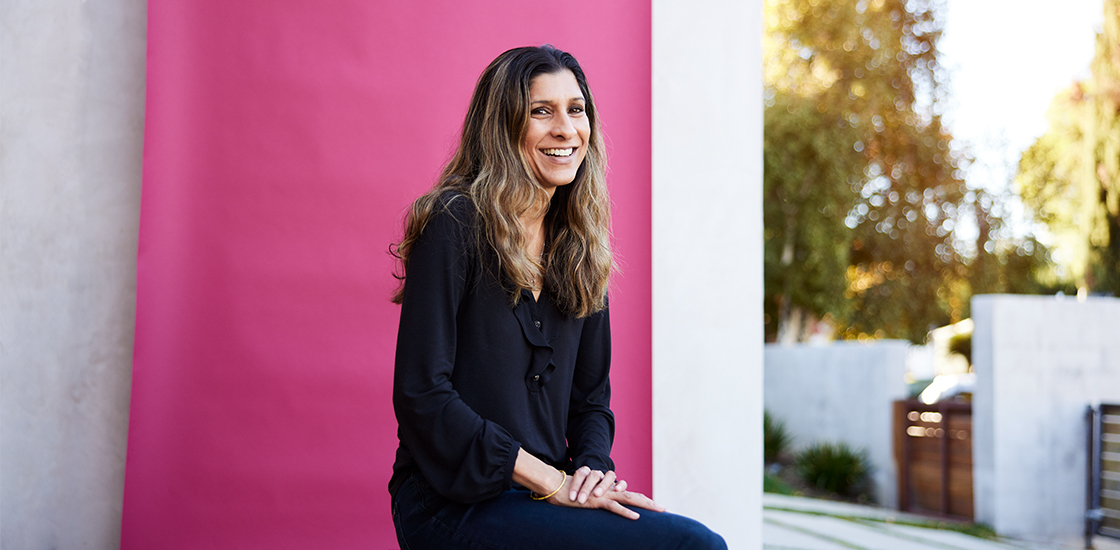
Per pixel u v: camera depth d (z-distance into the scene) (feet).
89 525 7.28
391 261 7.40
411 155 7.45
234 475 7.09
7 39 7.55
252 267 7.23
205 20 7.35
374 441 7.28
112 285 7.48
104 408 7.37
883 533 15.78
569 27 7.61
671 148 7.60
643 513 3.87
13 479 7.23
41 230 7.43
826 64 36.78
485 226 4.22
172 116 7.25
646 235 7.57
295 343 7.24
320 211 7.34
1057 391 17.70
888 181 37.63
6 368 7.30
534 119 4.40
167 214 7.19
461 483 3.77
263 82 7.36
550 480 3.92
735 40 7.75
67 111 7.53
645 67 7.68
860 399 24.98
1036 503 17.29
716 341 7.53
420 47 7.51
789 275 36.68
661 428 7.42
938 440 20.27
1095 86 35.17
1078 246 36.06
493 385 4.12
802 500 21.99
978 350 18.10
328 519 7.18
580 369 4.81
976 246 38.09
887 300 37.17
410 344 3.93
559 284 4.47
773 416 30.35
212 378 7.14
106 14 7.65
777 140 36.17
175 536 7.02
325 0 7.46
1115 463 16.98
